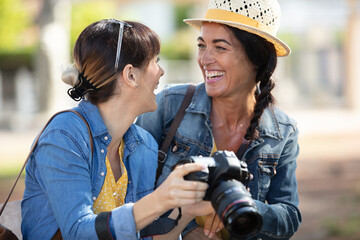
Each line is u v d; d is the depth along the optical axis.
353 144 11.41
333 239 5.13
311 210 6.25
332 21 18.14
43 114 14.05
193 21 2.70
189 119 2.69
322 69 20.16
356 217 5.80
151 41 2.13
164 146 2.67
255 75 2.63
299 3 17.94
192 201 1.81
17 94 16.89
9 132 13.28
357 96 18.08
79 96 2.11
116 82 2.09
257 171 2.63
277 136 2.66
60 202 1.92
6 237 2.01
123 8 21.52
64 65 2.22
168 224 2.15
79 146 2.01
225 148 2.72
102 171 2.09
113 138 2.16
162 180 2.64
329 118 15.87
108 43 2.05
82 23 17.45
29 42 17.25
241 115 2.71
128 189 2.22
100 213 1.90
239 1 2.47
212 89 2.55
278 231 2.55
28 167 2.10
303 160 9.82
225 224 1.73
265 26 2.50
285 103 19.58
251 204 1.73
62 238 2.03
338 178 8.15
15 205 2.36
